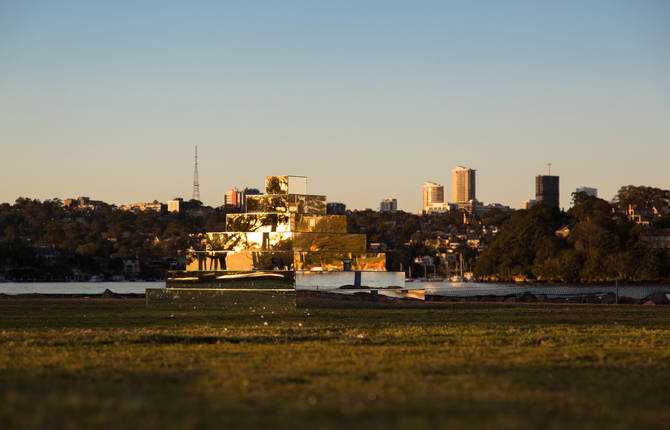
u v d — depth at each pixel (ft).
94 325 97.35
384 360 59.52
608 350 68.44
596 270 462.60
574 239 488.44
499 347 69.62
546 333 85.20
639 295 363.56
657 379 51.65
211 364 56.65
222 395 43.24
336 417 36.96
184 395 43.29
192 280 138.31
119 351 65.46
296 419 36.37
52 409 37.63
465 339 76.18
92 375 51.01
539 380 50.37
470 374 52.49
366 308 136.56
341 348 67.97
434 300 199.82
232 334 80.28
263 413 37.99
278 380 49.06
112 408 38.40
